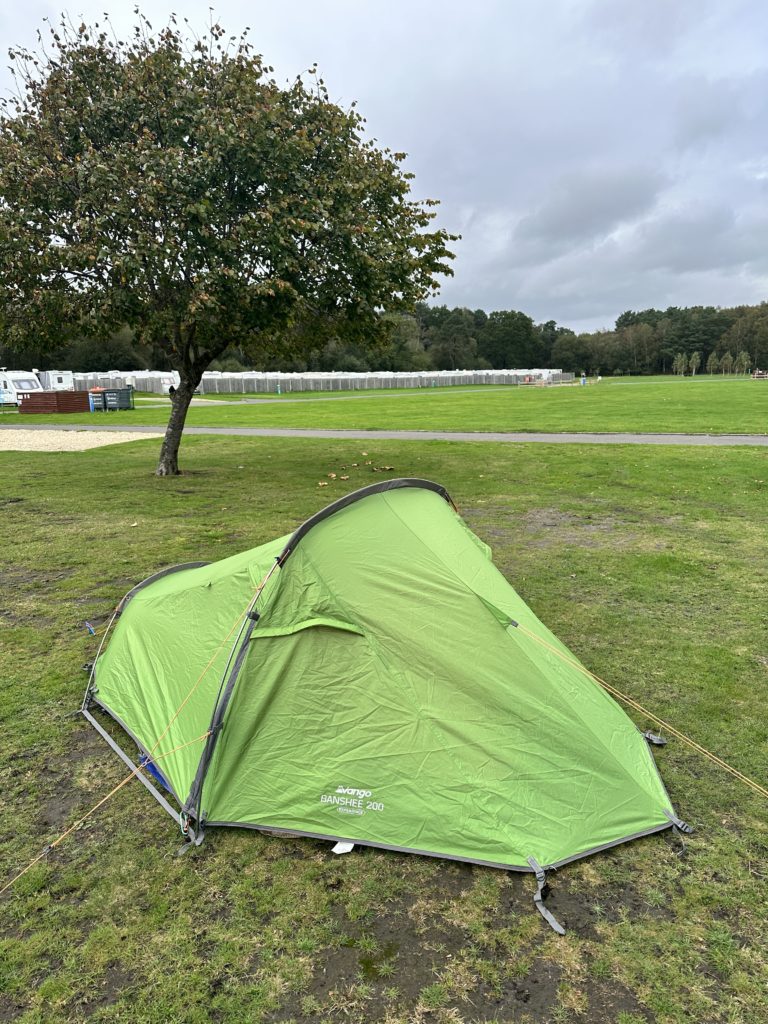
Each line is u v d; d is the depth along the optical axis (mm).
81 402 36219
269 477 13781
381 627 3646
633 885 2969
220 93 11398
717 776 3771
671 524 9555
